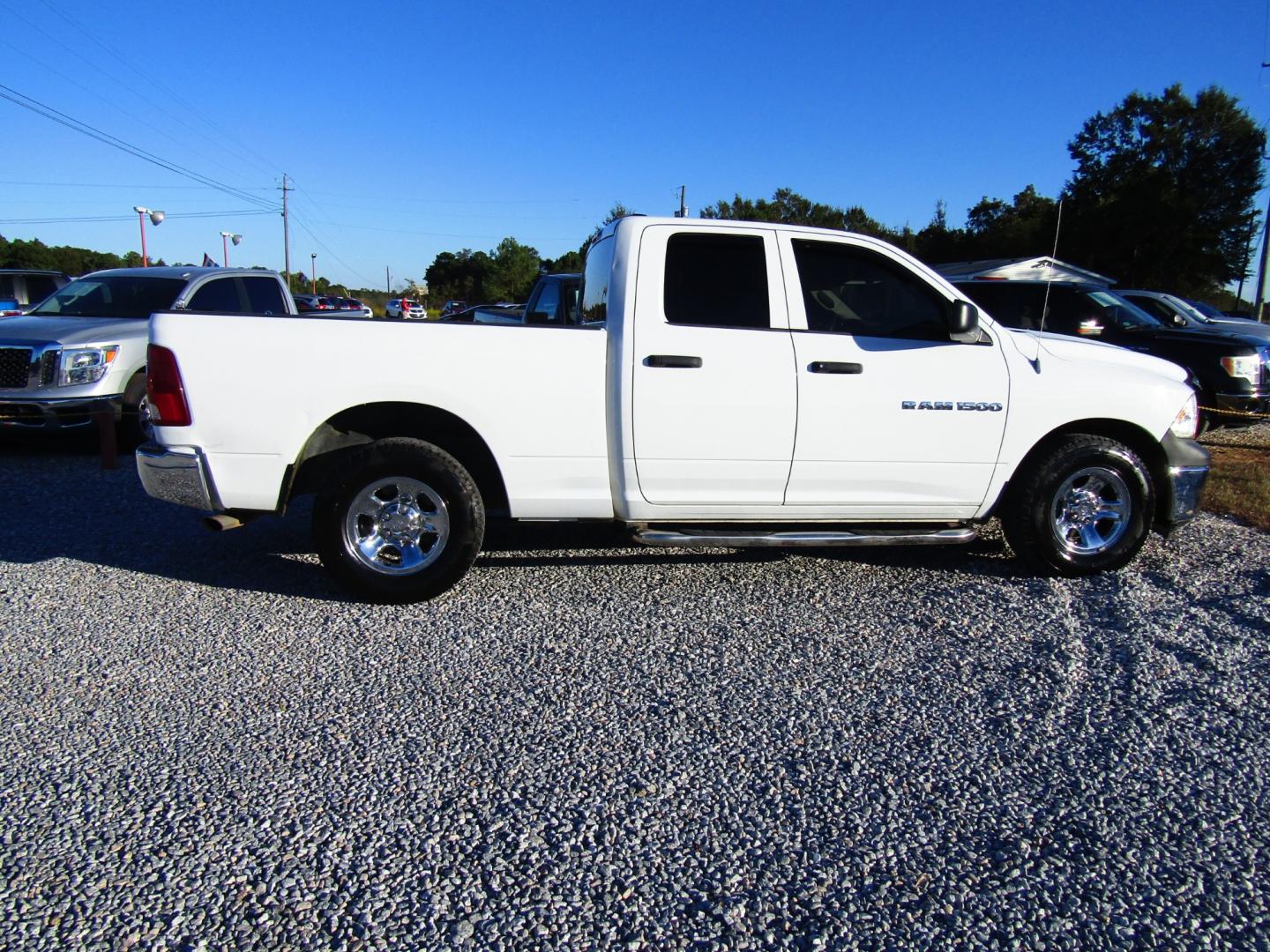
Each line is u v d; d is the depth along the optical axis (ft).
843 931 7.50
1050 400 15.78
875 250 15.55
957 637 13.73
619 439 14.74
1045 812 9.26
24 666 12.40
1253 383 32.73
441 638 13.52
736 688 11.97
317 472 15.71
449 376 14.33
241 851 8.42
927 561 17.70
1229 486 24.90
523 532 19.62
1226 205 133.08
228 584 15.88
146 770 9.79
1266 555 18.19
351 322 14.23
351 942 7.27
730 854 8.48
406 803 9.24
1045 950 7.31
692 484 15.12
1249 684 12.21
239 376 14.07
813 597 15.48
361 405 14.61
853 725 11.01
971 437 15.61
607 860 8.37
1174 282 137.69
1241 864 8.46
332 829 8.77
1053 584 16.20
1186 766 10.18
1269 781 9.90
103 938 7.25
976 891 8.02
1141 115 133.59
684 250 15.05
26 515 20.71
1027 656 13.07
